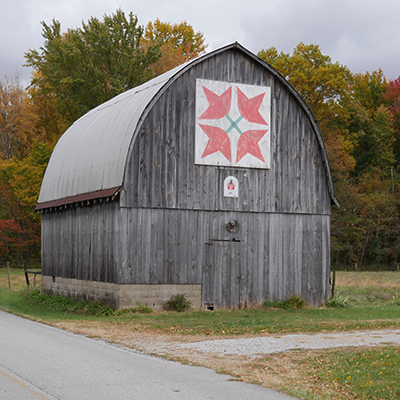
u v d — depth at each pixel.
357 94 78.38
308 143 24.64
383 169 69.38
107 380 9.59
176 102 22.48
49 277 29.08
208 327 16.92
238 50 23.64
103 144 24.00
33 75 65.62
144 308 21.16
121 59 49.97
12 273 45.00
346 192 59.53
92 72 47.84
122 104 25.20
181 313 21.00
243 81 23.66
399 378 9.97
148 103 21.83
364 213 60.31
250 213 23.48
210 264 22.64
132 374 10.11
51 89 53.19
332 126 64.94
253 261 23.36
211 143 22.91
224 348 13.04
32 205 49.47
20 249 52.31
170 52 60.59
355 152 72.00
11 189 50.06
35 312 22.52
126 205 21.39
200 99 22.88
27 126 61.38
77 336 15.18
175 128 22.41
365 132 70.81
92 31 49.38
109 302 21.95
